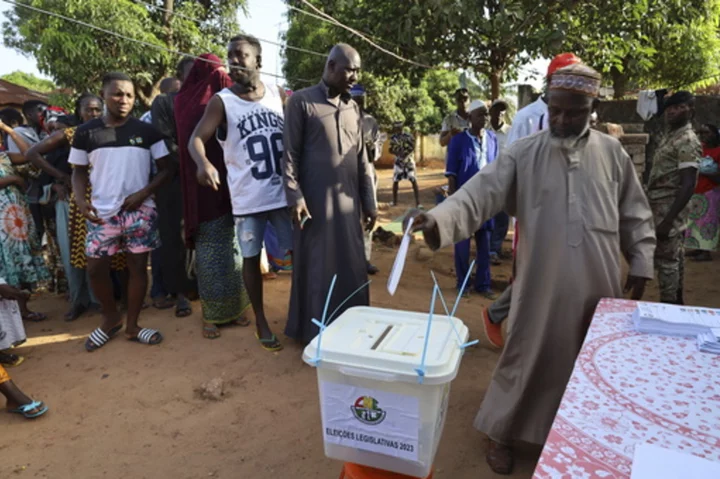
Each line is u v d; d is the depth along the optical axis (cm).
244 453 289
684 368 163
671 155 441
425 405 188
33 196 574
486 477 269
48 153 486
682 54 1132
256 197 390
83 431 309
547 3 629
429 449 193
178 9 1320
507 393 268
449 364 187
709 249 668
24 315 484
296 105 365
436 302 525
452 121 755
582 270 243
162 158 412
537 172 249
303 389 355
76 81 1138
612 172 252
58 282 568
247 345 418
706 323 189
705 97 908
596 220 244
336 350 194
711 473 108
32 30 1134
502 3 605
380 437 196
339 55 365
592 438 125
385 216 1110
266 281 579
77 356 404
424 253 707
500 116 646
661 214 454
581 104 234
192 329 447
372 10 728
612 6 687
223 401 340
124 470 275
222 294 432
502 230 705
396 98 2309
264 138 390
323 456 286
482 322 475
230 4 1409
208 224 424
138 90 1254
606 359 170
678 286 449
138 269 415
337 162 376
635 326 197
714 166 633
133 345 420
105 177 394
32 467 277
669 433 128
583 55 771
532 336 256
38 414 320
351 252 388
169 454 288
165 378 368
